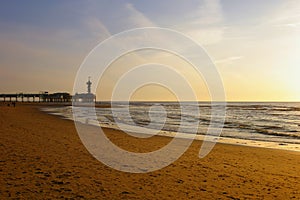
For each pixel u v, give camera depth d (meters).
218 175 9.09
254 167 10.55
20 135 17.11
